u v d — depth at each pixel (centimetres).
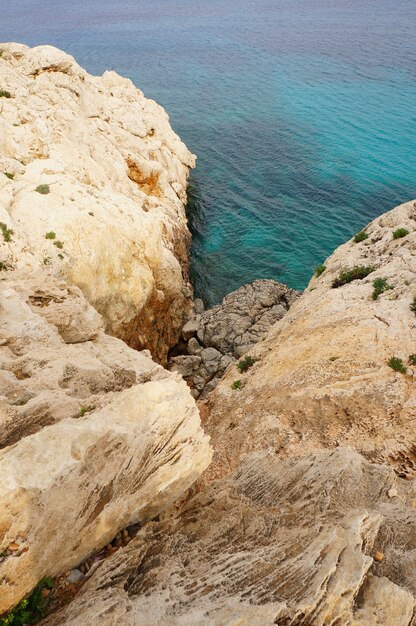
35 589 1052
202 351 4141
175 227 5156
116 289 3353
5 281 2586
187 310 4662
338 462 1631
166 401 1330
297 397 2261
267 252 5653
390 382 2138
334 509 1426
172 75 12412
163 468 1292
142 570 1157
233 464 2086
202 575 1119
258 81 11762
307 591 995
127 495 1210
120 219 3569
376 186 6838
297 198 6650
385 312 2578
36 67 4772
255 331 4166
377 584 1066
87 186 3706
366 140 8331
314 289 3447
